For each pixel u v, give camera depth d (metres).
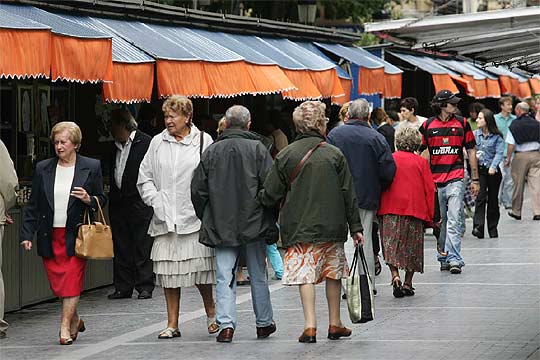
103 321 16.69
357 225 14.16
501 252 24.11
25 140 19.38
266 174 14.27
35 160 19.62
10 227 17.42
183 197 14.73
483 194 26.91
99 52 16.31
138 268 18.97
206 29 23.41
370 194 16.81
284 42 26.31
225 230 14.18
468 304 17.22
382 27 17.08
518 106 31.47
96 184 14.77
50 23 16.33
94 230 14.50
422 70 36.84
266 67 21.80
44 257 14.72
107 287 20.52
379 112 24.02
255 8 45.31
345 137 16.78
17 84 19.09
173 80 18.64
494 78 40.09
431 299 17.81
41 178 14.66
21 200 17.72
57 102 20.42
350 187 14.08
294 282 14.12
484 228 27.81
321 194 13.97
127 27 19.83
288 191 14.05
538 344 13.73
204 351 13.91
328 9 52.59
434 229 21.67
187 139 14.83
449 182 20.77
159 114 23.55
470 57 20.58
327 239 13.95
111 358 13.66
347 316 16.36
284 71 23.06
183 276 14.77
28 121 19.45
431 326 15.30
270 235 14.29
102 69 16.41
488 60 21.09
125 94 17.38
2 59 14.55
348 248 19.36
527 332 14.64
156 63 18.41
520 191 31.61
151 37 19.77
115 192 18.91
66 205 14.55
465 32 17.11
